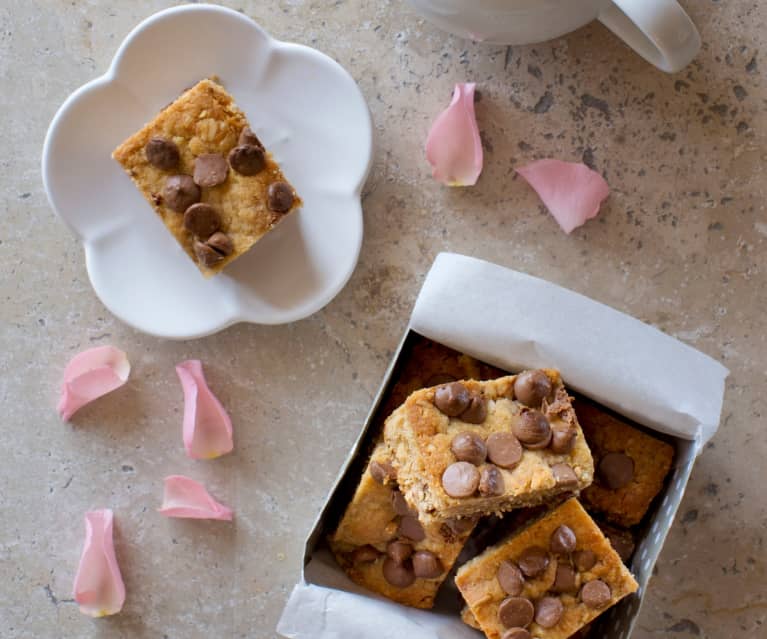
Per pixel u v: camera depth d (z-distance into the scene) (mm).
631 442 618
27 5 640
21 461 656
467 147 632
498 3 569
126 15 640
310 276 632
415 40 643
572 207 636
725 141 642
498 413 589
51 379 652
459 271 592
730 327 646
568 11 576
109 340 650
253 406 652
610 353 591
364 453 623
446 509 575
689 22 555
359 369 650
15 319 650
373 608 589
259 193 613
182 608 659
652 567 588
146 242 632
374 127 643
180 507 649
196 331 629
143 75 621
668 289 646
